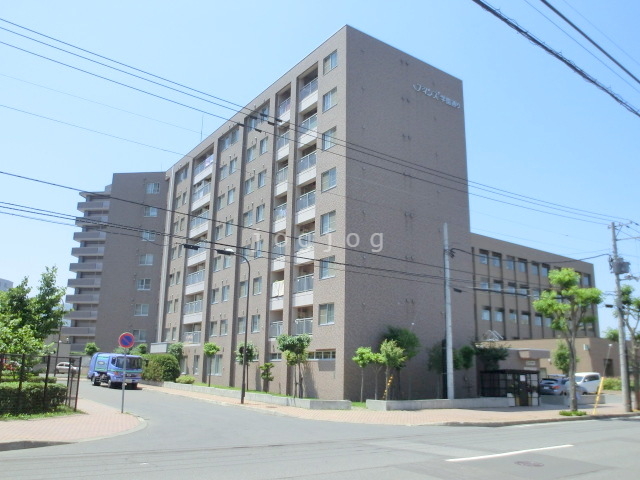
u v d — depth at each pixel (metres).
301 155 35.81
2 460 10.50
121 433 15.54
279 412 23.36
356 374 28.64
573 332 26.81
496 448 13.05
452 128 36.72
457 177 36.03
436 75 36.69
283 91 38.75
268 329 35.88
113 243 57.62
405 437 15.33
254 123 41.91
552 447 13.35
